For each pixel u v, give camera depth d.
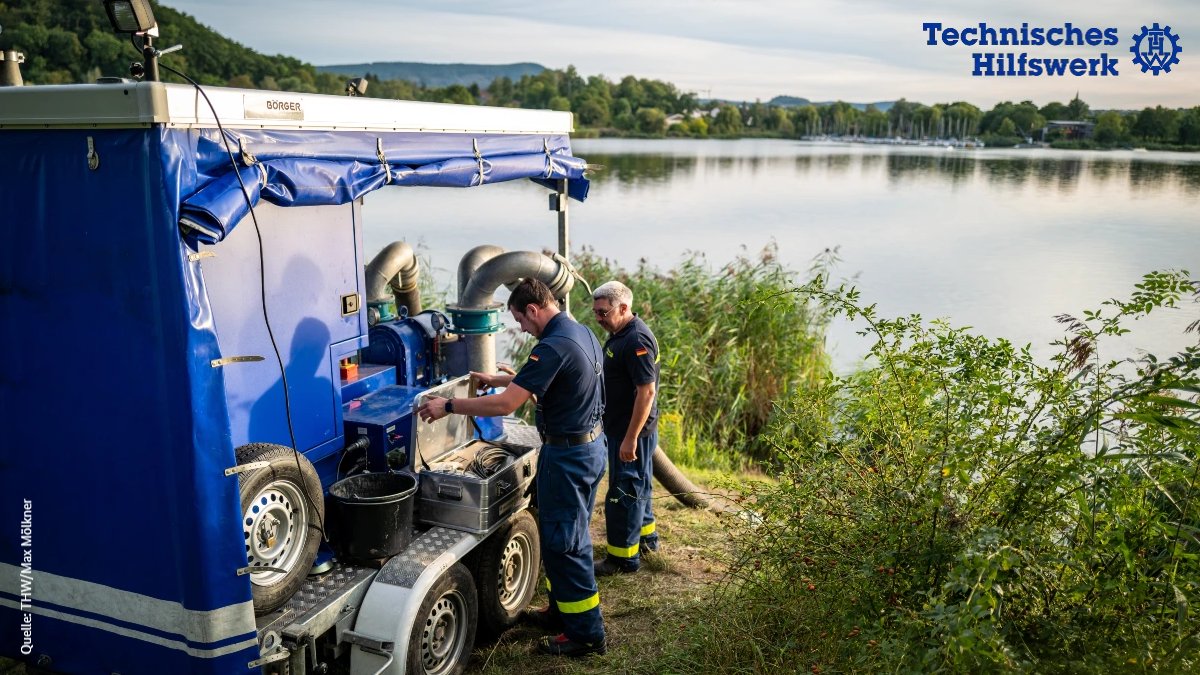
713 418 9.80
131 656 3.32
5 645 3.56
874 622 3.57
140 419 3.13
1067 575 3.51
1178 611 2.98
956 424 3.72
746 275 11.05
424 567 3.92
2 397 3.37
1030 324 12.95
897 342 3.98
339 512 3.87
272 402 3.81
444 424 4.79
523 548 4.95
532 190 34.78
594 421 4.48
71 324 3.19
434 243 18.03
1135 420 3.30
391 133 4.27
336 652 3.77
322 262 4.09
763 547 4.30
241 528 3.20
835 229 27.00
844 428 4.32
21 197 3.19
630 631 4.86
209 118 3.15
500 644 4.68
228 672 3.18
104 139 3.02
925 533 3.59
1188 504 3.41
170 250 2.98
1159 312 9.54
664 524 6.55
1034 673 3.21
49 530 3.38
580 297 10.59
